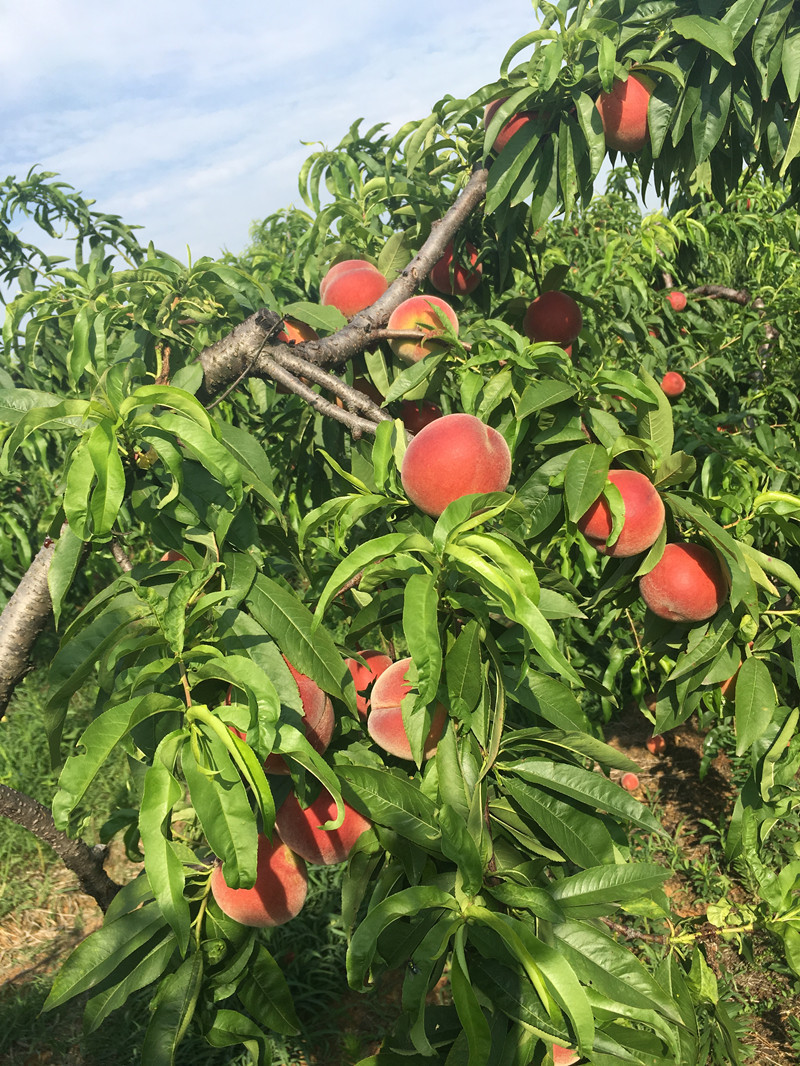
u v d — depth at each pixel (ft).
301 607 4.66
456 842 4.02
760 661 5.83
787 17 6.98
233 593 4.30
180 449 4.86
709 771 16.88
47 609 6.18
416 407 8.33
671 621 6.01
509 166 7.72
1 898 14.53
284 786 4.97
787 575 5.74
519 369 5.77
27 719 18.01
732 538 5.55
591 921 5.44
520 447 6.35
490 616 4.90
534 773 4.75
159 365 6.98
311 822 5.01
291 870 5.21
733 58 6.86
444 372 7.50
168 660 3.88
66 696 4.54
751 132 8.05
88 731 3.58
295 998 12.16
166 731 4.31
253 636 4.42
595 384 5.71
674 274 16.39
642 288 13.71
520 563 3.90
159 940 5.10
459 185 10.01
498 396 5.74
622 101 7.58
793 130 7.25
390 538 4.11
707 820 14.32
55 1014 12.28
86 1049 11.51
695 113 7.50
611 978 4.21
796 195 9.74
